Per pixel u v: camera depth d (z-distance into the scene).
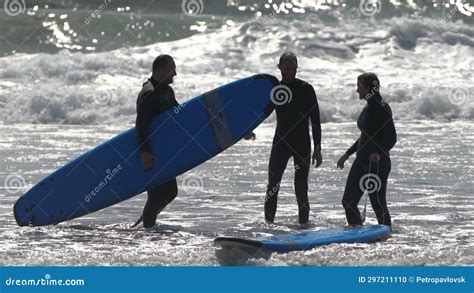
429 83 75.12
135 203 36.25
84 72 73.25
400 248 27.16
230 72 77.69
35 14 96.25
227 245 25.34
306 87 31.16
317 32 88.00
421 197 36.66
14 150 48.56
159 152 30.52
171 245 27.84
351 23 91.94
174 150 30.56
